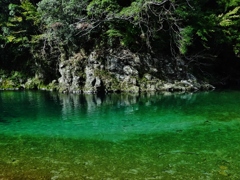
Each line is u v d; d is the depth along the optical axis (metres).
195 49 26.36
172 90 22.94
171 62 24.39
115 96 21.30
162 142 11.30
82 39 23.94
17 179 8.24
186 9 23.31
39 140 11.68
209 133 12.41
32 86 25.42
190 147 10.70
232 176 8.38
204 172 8.63
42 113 16.33
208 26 24.30
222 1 26.45
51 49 24.94
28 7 24.41
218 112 16.11
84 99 20.39
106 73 23.05
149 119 14.85
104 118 15.12
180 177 8.32
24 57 26.41
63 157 9.80
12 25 24.86
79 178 8.28
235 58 28.19
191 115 15.54
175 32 23.61
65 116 15.60
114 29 22.94
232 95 21.22
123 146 10.88
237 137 11.84
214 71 27.89
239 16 25.02
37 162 9.39
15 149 10.60
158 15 22.42
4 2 25.72
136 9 21.31
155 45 24.47
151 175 8.45
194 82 23.94
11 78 25.94
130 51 23.62
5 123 14.31
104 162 9.35
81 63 23.45
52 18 22.83
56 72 25.22
